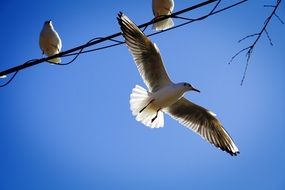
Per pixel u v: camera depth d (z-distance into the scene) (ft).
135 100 27.89
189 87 27.63
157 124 28.68
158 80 28.27
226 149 30.07
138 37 27.27
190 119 30.40
